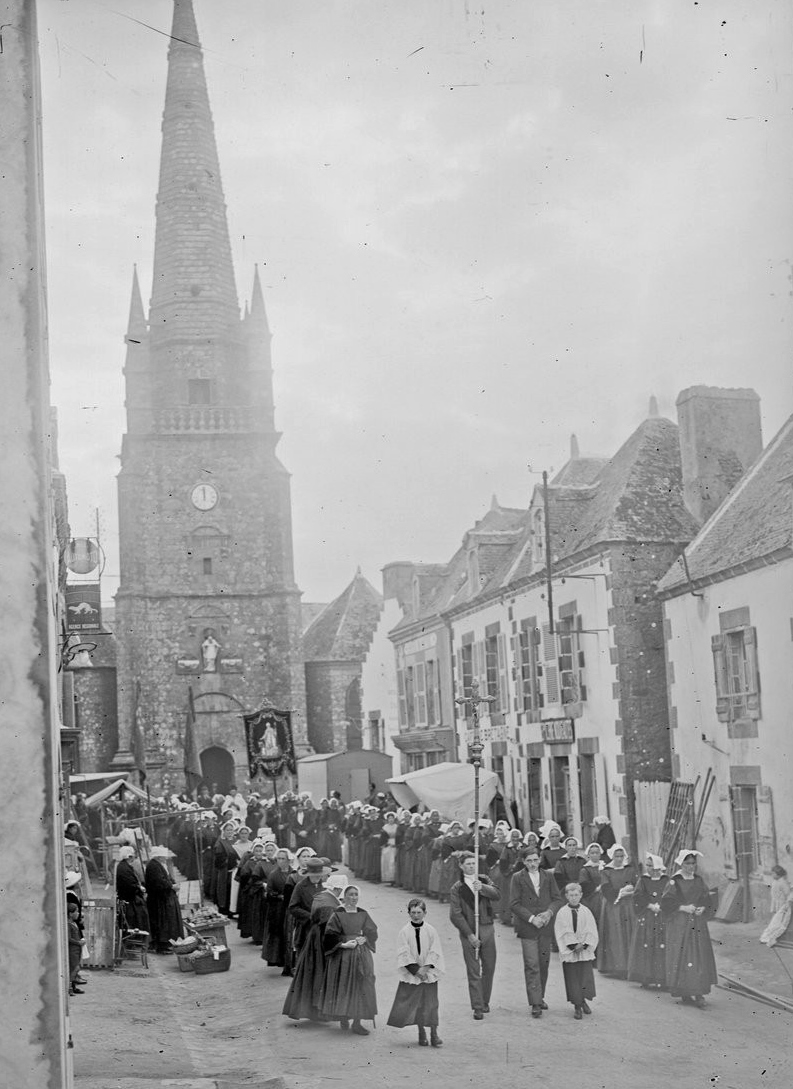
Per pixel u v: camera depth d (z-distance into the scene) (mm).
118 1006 13930
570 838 16531
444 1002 13898
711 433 25406
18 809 5105
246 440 64188
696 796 21156
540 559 27984
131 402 64250
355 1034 12172
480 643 33062
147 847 24922
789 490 19797
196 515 63500
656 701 24203
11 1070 4980
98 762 60406
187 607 62562
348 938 12438
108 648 61688
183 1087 9828
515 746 30141
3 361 5270
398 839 26703
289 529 63719
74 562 25281
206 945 17156
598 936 13812
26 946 5055
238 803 39250
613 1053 10938
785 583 18578
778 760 18672
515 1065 10594
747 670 19625
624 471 26641
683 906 13391
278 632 62812
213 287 66562
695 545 22875
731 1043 11188
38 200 5375
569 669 26953
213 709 61656
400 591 45062
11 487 5238
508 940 18750
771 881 18547
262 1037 12133
